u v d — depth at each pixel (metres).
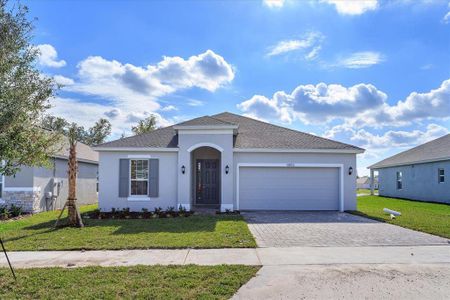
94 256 7.84
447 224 12.27
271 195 17.16
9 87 6.26
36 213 17.28
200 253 8.04
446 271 6.56
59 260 7.52
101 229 11.36
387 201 25.55
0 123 5.90
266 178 17.19
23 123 6.59
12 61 6.29
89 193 24.48
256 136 18.73
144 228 11.46
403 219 13.69
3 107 6.02
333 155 17.28
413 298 5.24
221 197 16.56
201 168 19.53
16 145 6.50
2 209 16.08
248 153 17.05
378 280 6.05
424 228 11.37
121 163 16.83
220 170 18.03
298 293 5.45
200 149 19.53
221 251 8.23
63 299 5.15
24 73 6.53
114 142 17.17
